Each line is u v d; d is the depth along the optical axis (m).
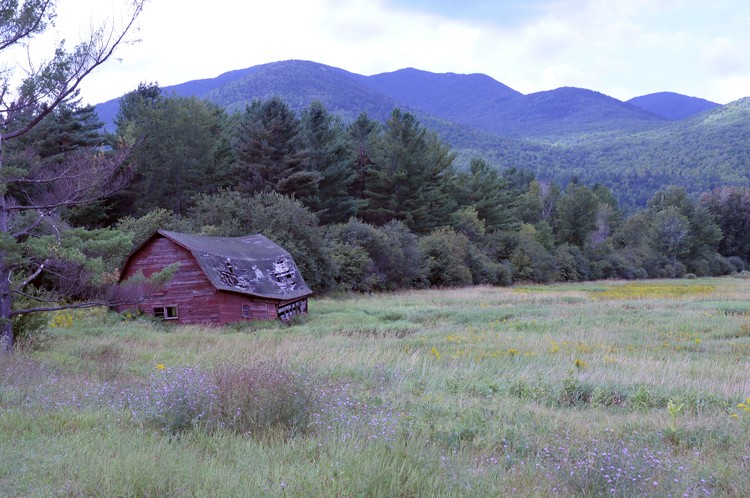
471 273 63.94
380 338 22.27
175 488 5.54
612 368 15.22
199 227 45.81
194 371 10.62
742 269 113.69
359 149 70.75
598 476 6.01
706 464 6.88
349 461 6.07
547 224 96.19
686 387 12.66
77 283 19.75
